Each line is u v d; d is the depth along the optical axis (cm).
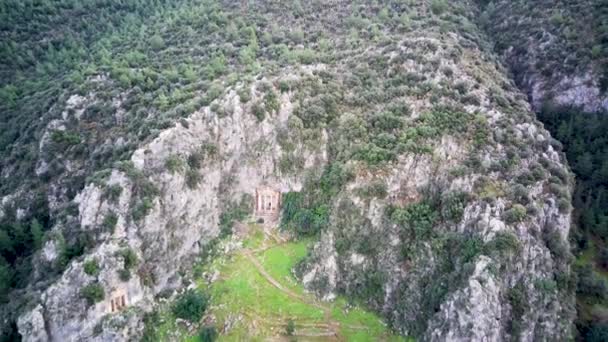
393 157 10438
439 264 9638
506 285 9169
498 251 9156
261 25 14262
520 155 10506
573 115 13650
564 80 14175
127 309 9450
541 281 9306
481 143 10531
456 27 14250
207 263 10625
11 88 13450
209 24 14200
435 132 10662
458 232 9762
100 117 11631
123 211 9762
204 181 10756
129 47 14125
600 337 9819
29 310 8994
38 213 11006
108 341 9131
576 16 14825
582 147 12962
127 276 9425
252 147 11231
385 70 12206
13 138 12488
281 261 10625
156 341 9488
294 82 11631
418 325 9481
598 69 13800
